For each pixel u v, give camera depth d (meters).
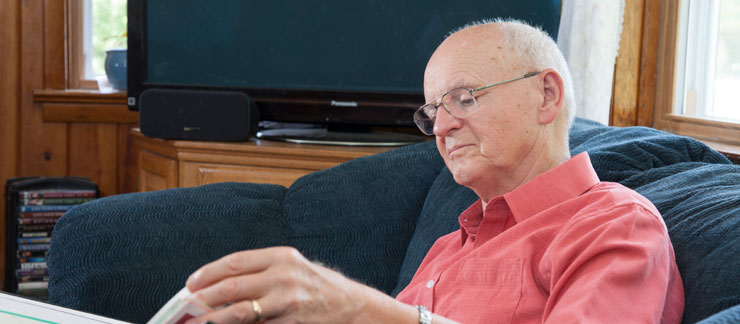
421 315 0.76
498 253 1.07
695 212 1.08
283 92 2.68
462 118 1.13
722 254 0.97
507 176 1.15
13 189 2.87
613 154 1.37
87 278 1.55
